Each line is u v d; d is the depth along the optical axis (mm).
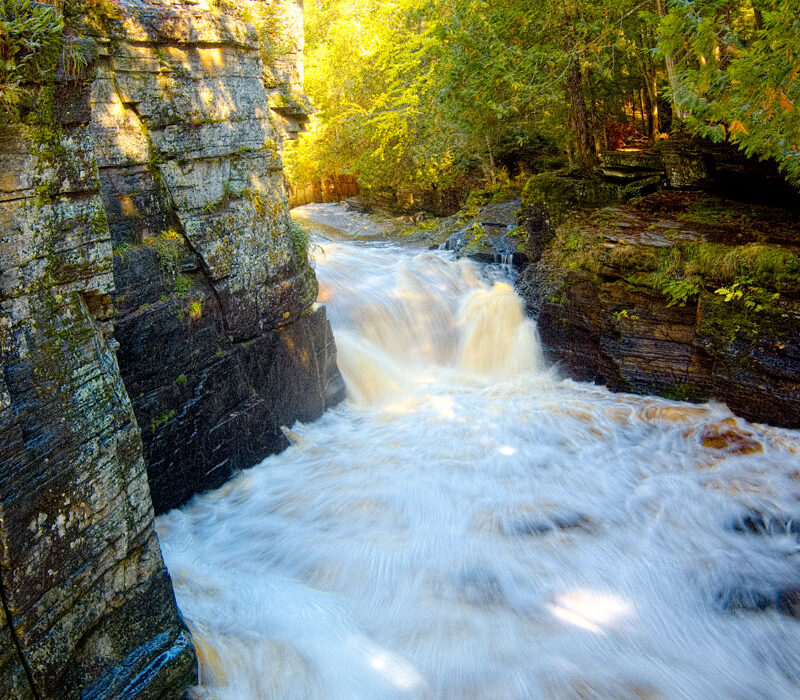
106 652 3988
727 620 5484
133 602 4199
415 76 17375
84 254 3857
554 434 8445
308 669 4773
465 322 11516
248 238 7523
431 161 16906
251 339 7711
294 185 21844
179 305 6648
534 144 17328
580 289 9898
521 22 12242
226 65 7090
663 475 7488
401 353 11031
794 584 5867
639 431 8406
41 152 3549
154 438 6430
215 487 7191
